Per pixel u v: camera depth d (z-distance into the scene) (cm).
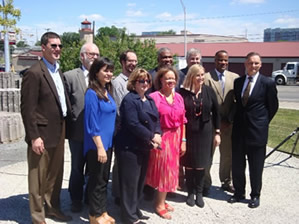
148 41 1346
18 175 489
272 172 539
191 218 374
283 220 375
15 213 369
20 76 2912
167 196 432
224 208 404
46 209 358
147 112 334
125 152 336
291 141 757
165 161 358
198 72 381
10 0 1086
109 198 425
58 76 337
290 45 3684
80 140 361
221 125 442
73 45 1252
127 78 400
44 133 320
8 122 687
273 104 398
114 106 330
